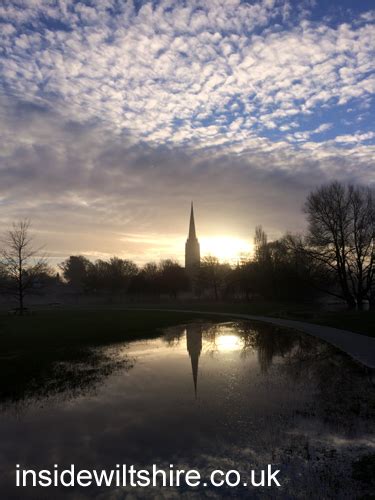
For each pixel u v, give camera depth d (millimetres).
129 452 6750
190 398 10078
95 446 7031
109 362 15469
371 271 40812
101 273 115062
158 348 19328
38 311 53906
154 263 124312
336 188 42406
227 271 90875
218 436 7355
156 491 5477
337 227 42188
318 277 44469
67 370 13914
